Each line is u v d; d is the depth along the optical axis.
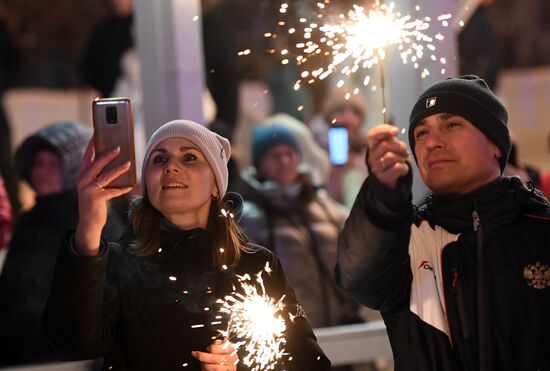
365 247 3.22
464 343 3.27
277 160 5.75
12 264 4.83
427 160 3.38
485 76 7.80
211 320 3.26
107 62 8.00
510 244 3.31
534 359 3.22
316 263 5.43
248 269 3.38
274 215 5.52
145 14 5.29
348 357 5.07
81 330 3.05
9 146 7.49
